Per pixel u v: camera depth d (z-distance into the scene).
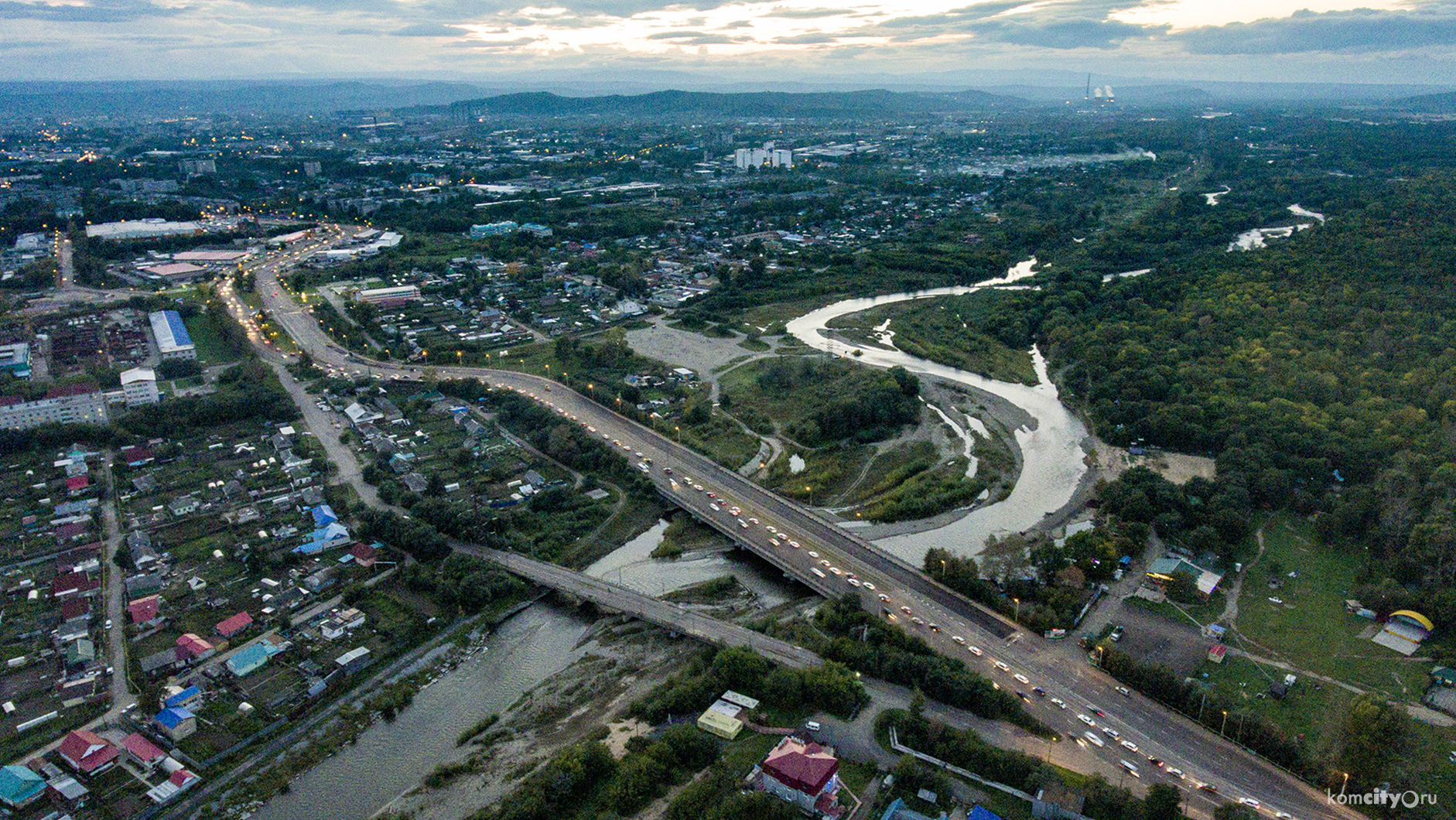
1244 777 169.62
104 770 173.88
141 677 199.12
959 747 170.50
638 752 177.00
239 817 167.00
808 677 190.50
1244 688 195.62
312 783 176.00
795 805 158.12
